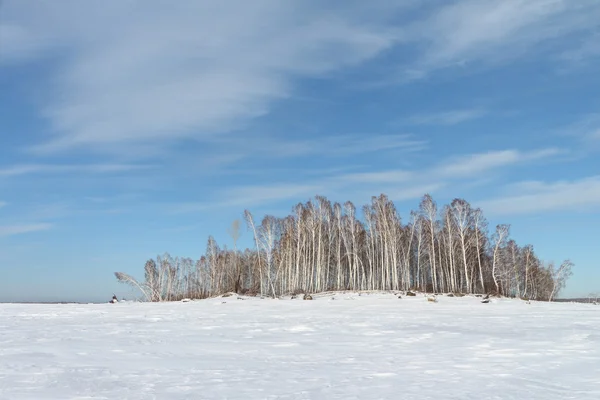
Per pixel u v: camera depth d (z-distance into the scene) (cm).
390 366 1289
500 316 2922
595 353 1445
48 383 1073
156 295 7662
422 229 7375
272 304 4434
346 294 5850
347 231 7838
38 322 2731
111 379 1120
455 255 7106
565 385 1023
